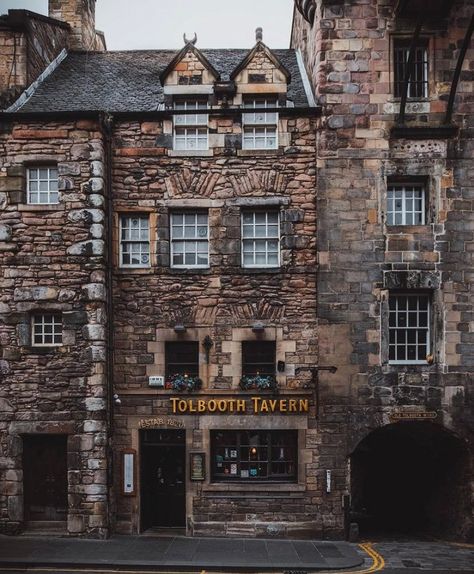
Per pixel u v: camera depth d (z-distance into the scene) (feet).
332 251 42.98
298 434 42.34
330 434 42.14
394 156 43.27
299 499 41.98
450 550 40.04
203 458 42.34
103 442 40.68
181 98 45.09
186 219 44.68
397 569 35.22
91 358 40.93
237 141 43.78
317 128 43.50
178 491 44.01
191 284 43.42
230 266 43.34
